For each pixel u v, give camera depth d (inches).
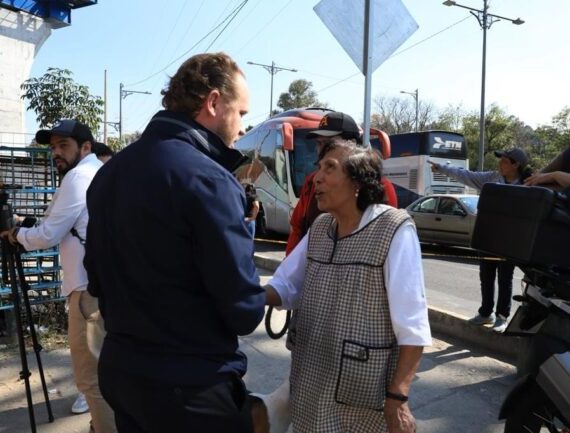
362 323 70.9
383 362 70.7
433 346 181.5
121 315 62.8
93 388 108.3
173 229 58.6
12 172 187.3
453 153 644.1
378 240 71.2
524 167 177.6
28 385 113.7
